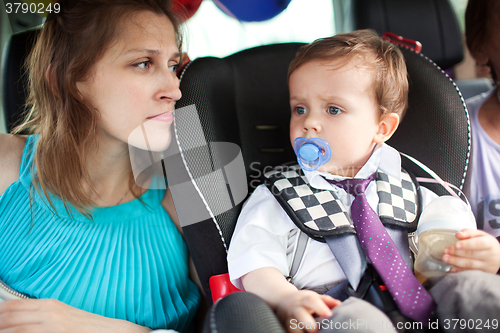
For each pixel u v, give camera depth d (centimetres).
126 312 92
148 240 102
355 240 82
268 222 90
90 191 100
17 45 128
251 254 84
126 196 105
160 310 93
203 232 88
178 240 109
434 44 148
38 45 92
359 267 78
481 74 171
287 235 93
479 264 72
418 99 103
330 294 78
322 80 89
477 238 71
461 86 168
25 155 101
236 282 85
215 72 101
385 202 90
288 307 65
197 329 110
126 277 95
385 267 74
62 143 91
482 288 62
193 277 114
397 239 85
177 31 100
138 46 82
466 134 100
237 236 88
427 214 80
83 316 78
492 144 121
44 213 96
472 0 121
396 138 105
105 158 97
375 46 96
